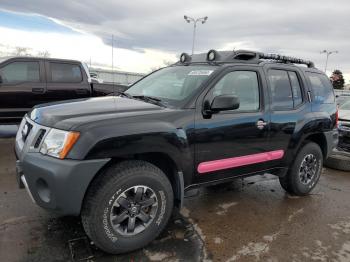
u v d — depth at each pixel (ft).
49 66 22.80
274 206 13.03
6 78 21.31
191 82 11.00
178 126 9.58
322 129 14.43
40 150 8.42
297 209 12.88
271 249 9.74
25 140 9.32
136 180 8.77
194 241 9.93
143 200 9.09
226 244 9.87
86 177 8.06
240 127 11.03
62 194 7.98
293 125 12.97
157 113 9.46
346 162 19.20
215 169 10.73
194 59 13.23
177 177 9.89
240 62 11.93
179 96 10.61
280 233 10.77
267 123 11.92
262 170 12.47
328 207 13.35
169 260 8.89
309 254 9.60
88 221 8.43
